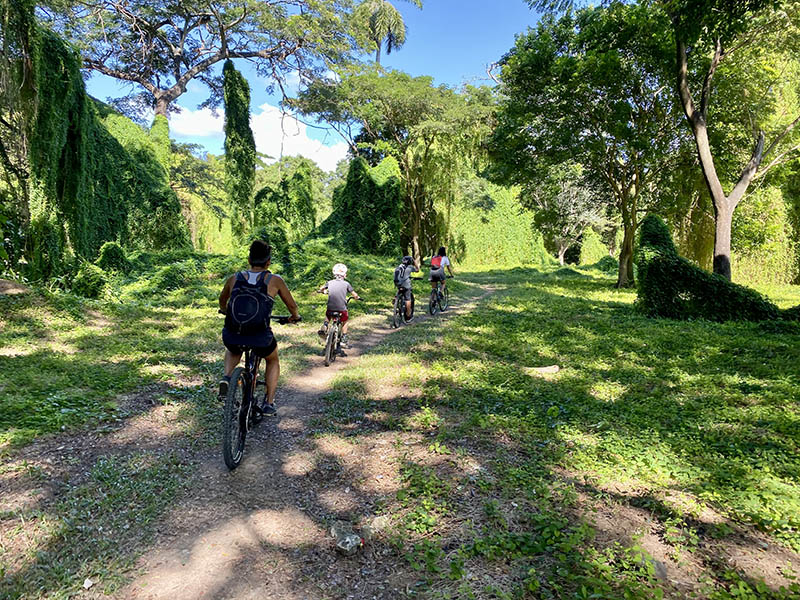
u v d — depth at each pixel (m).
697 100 16.30
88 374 5.82
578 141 18.83
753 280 24.33
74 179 14.29
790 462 3.82
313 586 2.53
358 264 21.64
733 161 17.81
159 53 34.06
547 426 4.67
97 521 2.98
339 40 30.59
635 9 15.49
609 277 30.17
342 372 6.84
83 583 2.46
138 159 25.77
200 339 8.32
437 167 28.19
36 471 3.46
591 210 40.97
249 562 2.71
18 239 12.38
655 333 9.65
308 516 3.21
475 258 42.59
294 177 34.34
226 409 3.69
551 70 17.69
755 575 2.57
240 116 28.73
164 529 2.98
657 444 4.21
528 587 2.42
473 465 3.87
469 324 10.73
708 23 9.69
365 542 2.91
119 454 3.91
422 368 6.86
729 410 5.03
